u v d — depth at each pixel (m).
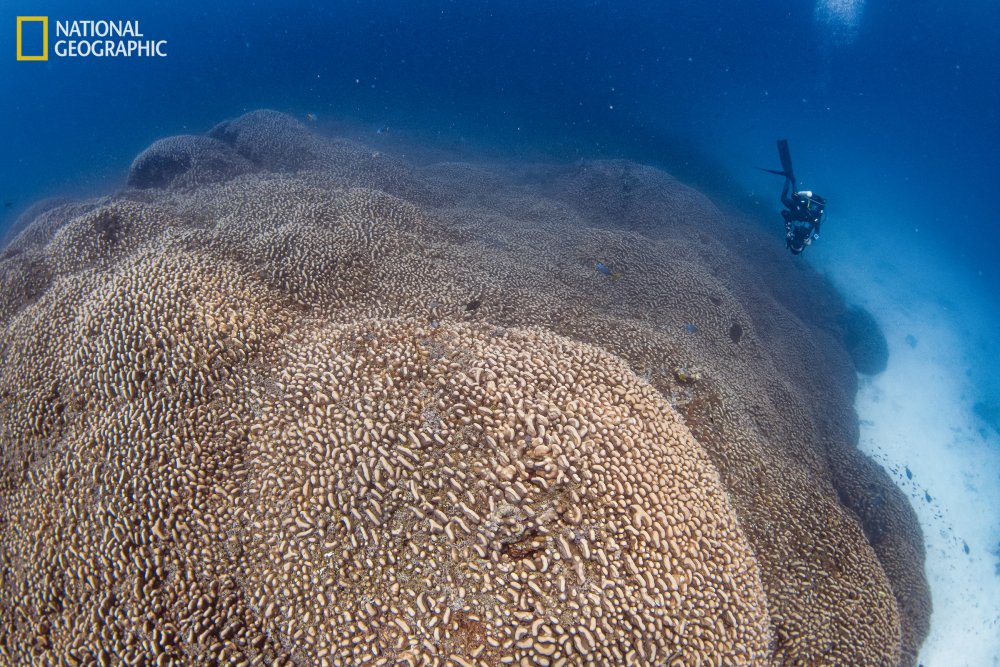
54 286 5.55
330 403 3.56
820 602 5.36
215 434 3.89
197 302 4.66
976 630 8.09
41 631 3.52
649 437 3.53
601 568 2.81
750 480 5.97
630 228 14.06
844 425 9.93
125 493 3.63
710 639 2.94
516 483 2.99
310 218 7.20
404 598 2.80
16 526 3.87
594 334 6.87
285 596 3.02
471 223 10.27
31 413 4.33
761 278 13.45
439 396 3.48
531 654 2.55
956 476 10.77
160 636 3.20
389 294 6.44
